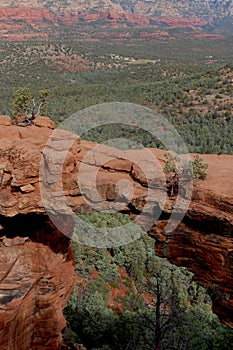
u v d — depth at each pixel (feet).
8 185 36.17
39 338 43.14
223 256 36.14
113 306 69.15
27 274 39.52
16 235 39.27
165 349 51.34
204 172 40.47
